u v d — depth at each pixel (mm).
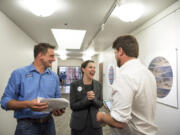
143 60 2803
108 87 5504
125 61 985
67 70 11328
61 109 1327
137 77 860
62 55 8039
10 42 2531
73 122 1493
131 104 820
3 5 2023
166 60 2113
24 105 1071
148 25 2598
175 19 1939
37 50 1307
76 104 1487
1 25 2197
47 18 2518
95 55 8305
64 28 3105
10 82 1210
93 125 1456
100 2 1943
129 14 2004
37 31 3316
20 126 1184
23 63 3285
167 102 2074
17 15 2377
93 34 3596
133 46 971
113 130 1042
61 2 1941
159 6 2055
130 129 899
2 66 2209
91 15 2383
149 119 895
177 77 1903
